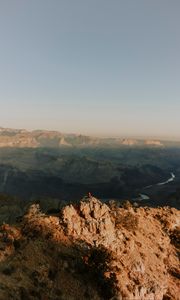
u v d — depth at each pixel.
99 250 46.34
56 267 44.16
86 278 44.19
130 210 67.88
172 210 74.94
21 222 52.88
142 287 44.50
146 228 63.88
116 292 42.31
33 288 39.53
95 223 53.06
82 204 55.03
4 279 39.06
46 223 51.31
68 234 50.47
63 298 39.84
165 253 59.94
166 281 50.81
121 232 56.16
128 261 48.22
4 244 45.72
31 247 46.16
